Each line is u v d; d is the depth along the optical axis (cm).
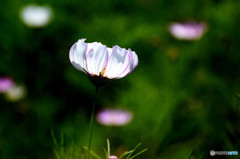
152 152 136
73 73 165
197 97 155
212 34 175
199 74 164
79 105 160
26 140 140
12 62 169
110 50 99
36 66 168
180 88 160
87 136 143
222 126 134
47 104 158
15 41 173
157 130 142
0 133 144
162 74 166
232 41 171
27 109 156
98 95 162
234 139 121
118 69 92
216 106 142
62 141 108
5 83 162
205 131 136
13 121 153
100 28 175
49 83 164
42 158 137
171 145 133
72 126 147
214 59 168
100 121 148
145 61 172
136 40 175
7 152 139
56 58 170
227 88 152
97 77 91
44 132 144
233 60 166
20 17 175
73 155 111
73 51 91
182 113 148
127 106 155
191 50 173
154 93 154
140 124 146
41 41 173
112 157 99
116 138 144
